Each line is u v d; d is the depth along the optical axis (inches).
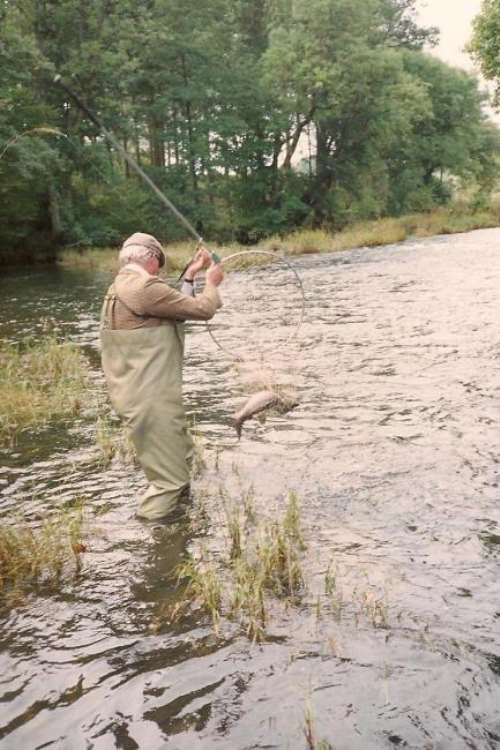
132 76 1182.9
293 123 1515.7
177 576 135.0
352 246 942.4
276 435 211.6
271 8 1615.4
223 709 98.6
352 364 293.6
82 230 1106.7
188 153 1414.9
